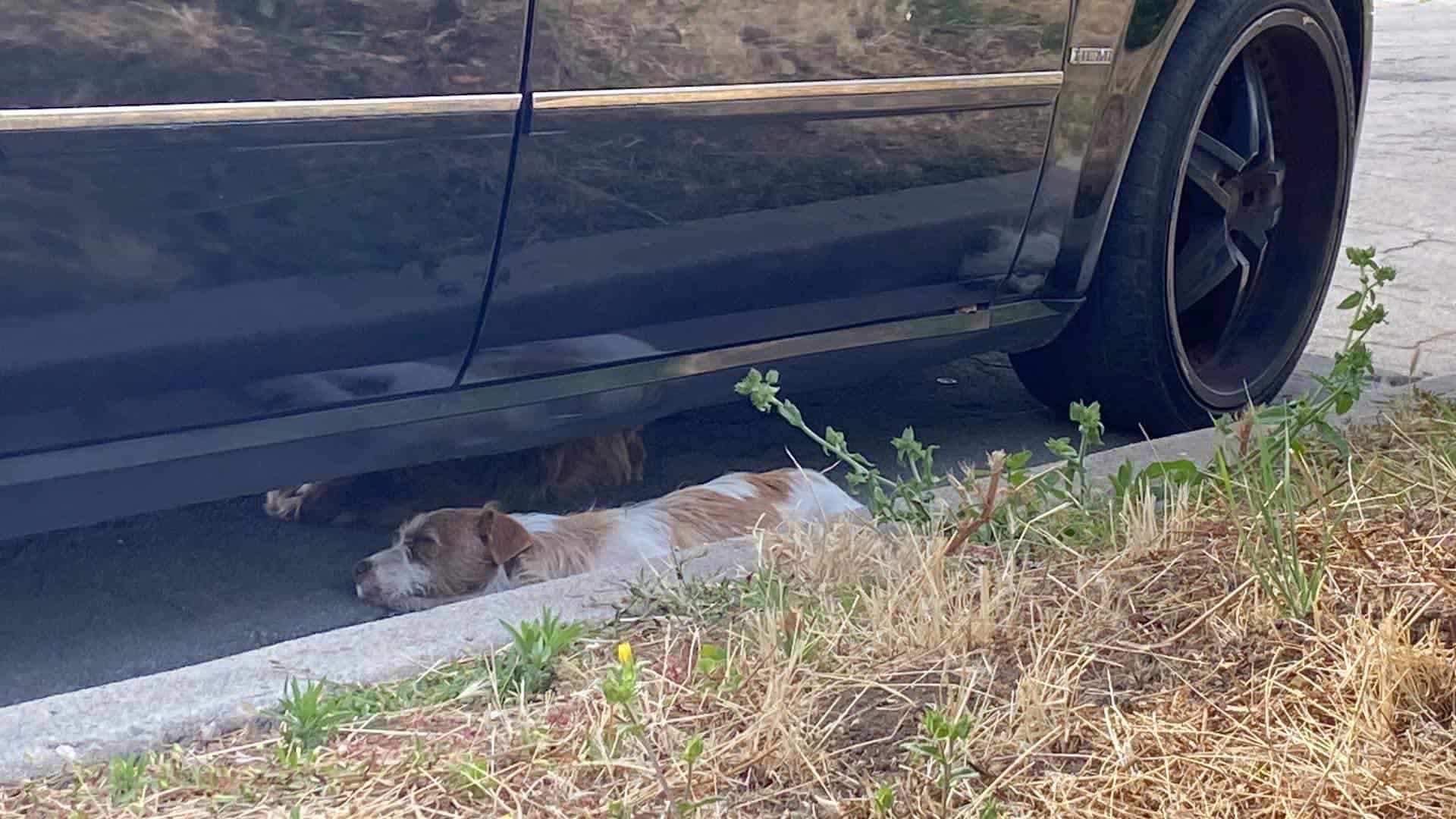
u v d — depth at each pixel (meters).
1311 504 2.85
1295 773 2.05
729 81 3.02
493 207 2.79
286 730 2.21
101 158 2.36
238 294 2.57
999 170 3.57
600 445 3.96
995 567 2.69
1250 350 4.45
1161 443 3.49
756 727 2.14
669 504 3.64
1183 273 4.18
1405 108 10.95
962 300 3.71
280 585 3.36
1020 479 2.79
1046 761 2.11
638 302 3.09
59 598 3.23
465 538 3.30
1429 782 2.03
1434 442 3.24
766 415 4.55
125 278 2.45
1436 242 6.88
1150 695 2.27
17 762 2.15
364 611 3.25
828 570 2.70
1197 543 2.74
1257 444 3.06
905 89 3.30
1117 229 3.93
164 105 2.39
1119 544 2.79
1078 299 3.92
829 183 3.27
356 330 2.73
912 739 2.16
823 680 2.31
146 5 2.33
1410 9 20.11
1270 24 4.05
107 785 2.11
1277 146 4.42
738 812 2.00
